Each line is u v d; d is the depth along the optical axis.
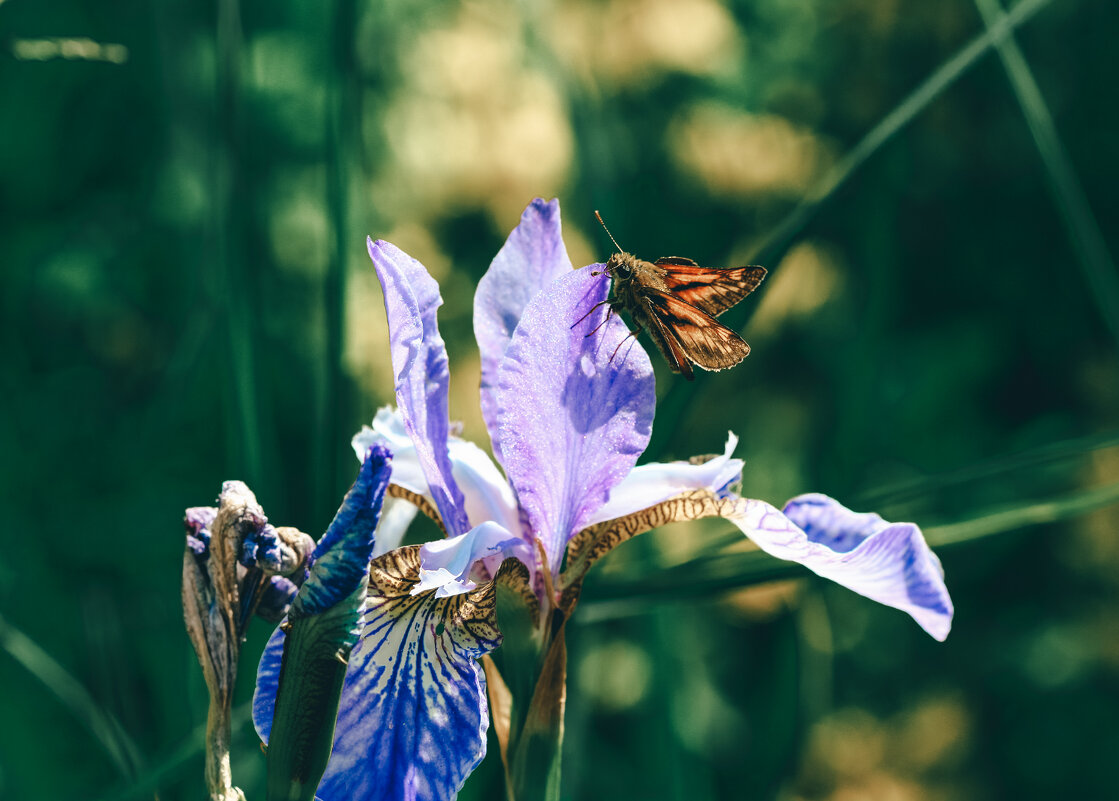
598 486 0.34
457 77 0.61
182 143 0.61
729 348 0.35
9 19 0.68
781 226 0.39
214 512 0.32
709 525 0.61
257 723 0.33
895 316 0.72
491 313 0.35
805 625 0.59
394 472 0.35
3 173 0.69
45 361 0.66
